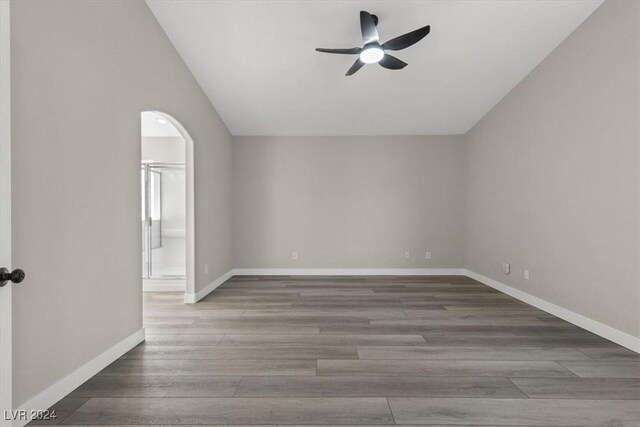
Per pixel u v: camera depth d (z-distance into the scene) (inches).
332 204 233.9
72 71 81.8
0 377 53.4
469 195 226.2
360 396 77.0
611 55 112.0
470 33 137.5
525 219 162.1
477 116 207.3
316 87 176.2
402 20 131.4
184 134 156.6
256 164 233.6
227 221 219.0
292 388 80.7
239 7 124.3
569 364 93.9
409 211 232.7
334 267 233.9
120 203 101.3
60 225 77.5
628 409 72.2
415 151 231.9
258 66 158.1
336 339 112.9
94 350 88.6
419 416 69.4
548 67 145.7
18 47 66.8
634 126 103.7
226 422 67.5
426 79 169.6
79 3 84.4
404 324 128.4
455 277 224.5
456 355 99.9
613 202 111.3
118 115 101.1
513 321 132.4
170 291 184.4
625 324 106.9
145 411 71.2
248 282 208.7
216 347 106.1
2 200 54.1
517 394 78.0
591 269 120.6
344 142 234.5
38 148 71.5
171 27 131.6
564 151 135.0
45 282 73.0
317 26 134.3
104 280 93.2
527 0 120.7
